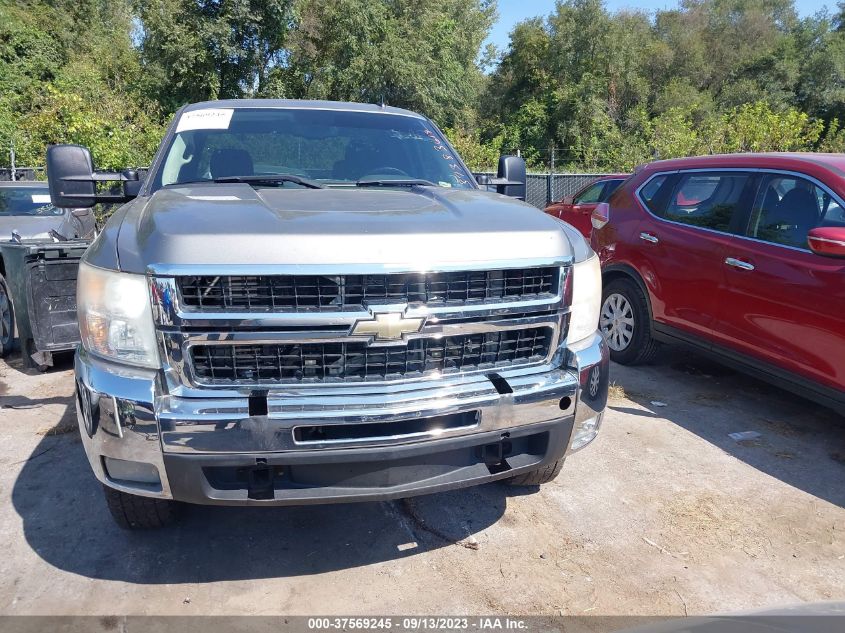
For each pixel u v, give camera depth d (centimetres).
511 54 4119
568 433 282
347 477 246
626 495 362
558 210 1095
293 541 311
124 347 236
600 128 3312
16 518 322
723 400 514
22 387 514
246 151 371
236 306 231
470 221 268
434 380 256
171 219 245
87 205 348
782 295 434
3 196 874
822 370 410
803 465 405
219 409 229
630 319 584
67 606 260
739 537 326
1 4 2773
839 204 417
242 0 2428
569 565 298
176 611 259
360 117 416
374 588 277
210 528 320
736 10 4297
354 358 246
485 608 267
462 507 346
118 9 3581
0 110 1805
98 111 1894
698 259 504
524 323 268
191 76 2483
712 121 1850
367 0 2647
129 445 233
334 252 234
